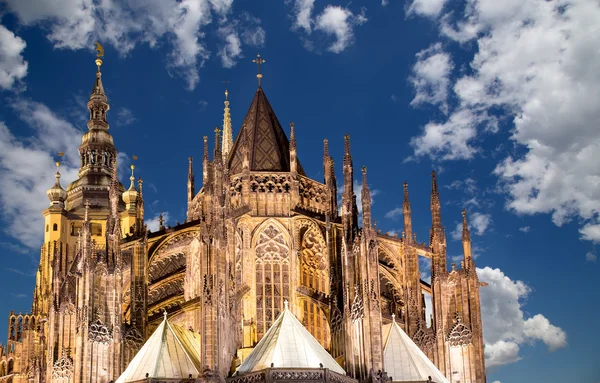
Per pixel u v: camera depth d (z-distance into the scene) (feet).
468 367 339.77
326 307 350.64
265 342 298.56
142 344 330.54
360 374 307.37
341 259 340.59
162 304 358.43
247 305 358.23
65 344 358.02
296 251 367.86
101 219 510.58
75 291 365.20
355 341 313.32
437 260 352.49
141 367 297.12
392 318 332.19
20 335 468.34
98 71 557.74
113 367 319.68
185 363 300.40
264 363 287.48
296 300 361.92
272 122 399.85
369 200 322.34
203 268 297.74
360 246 317.83
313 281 368.48
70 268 374.43
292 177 378.53
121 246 339.98
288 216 371.97
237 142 400.47
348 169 337.93
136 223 379.14
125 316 361.51
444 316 346.33
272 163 385.70
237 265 361.10
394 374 308.40
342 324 328.29
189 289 358.02
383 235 368.89
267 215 371.15
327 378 282.15
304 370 281.74
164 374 294.05
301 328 302.66
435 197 361.10
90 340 317.63
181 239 358.84
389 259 370.12
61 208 498.28
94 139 537.24
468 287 347.36
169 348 302.66
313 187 388.16
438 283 349.00
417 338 341.62
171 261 380.78
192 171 416.67
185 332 319.27
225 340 301.84
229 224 339.98
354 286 318.04
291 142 383.86
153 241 351.46
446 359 340.80
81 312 318.65
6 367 462.19
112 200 340.18
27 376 415.44
